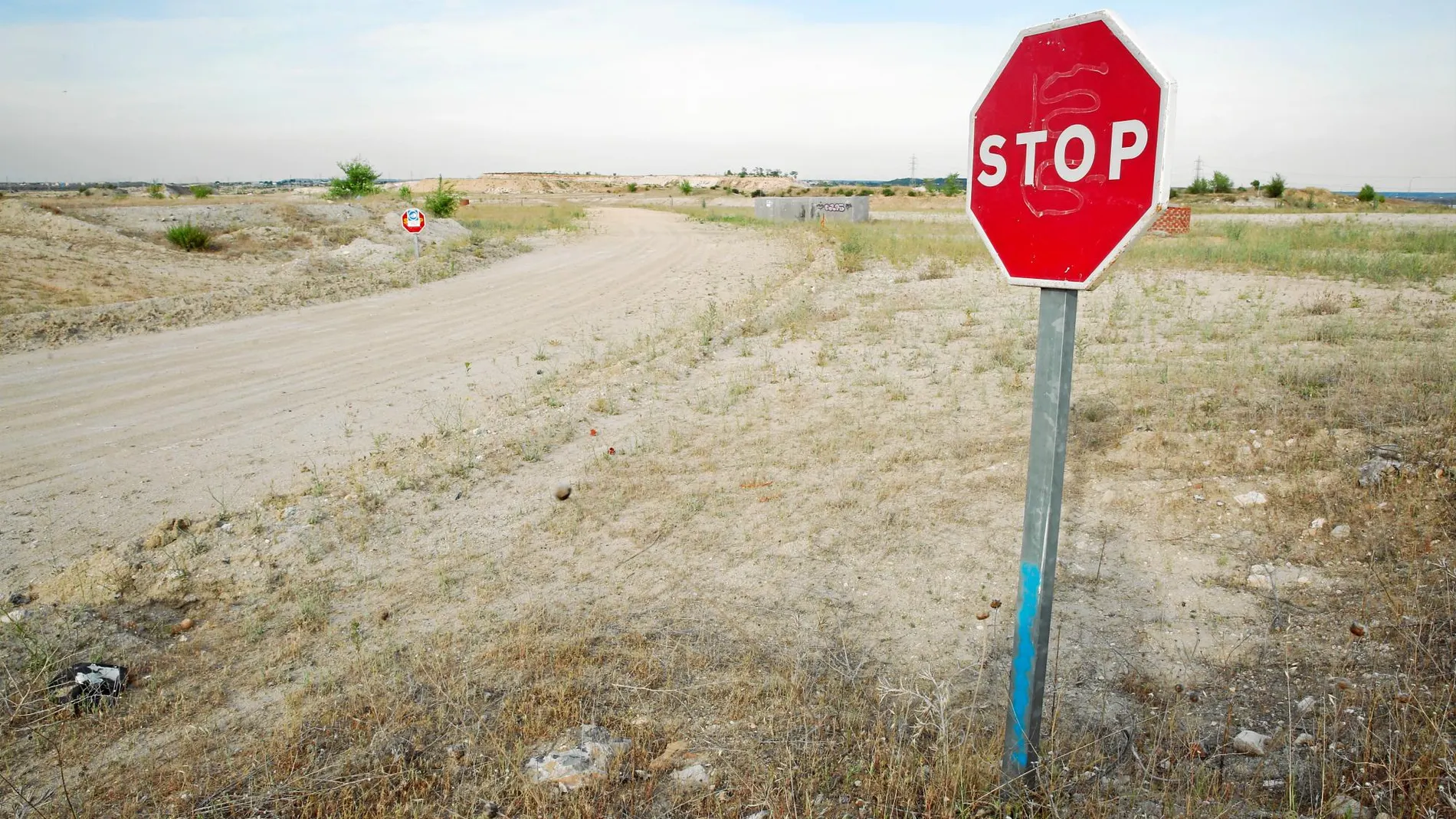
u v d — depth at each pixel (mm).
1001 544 4844
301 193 72688
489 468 6617
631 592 4535
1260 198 72438
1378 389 6473
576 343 11977
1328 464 5176
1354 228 25281
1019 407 7320
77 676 3730
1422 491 4637
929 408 7516
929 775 2938
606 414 8031
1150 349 9211
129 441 7648
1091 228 2104
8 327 12258
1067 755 2998
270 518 5738
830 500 5613
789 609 4281
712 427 7438
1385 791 2625
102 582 4730
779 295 15281
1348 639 3574
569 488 5973
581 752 3129
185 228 23031
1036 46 2184
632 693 3582
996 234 2373
